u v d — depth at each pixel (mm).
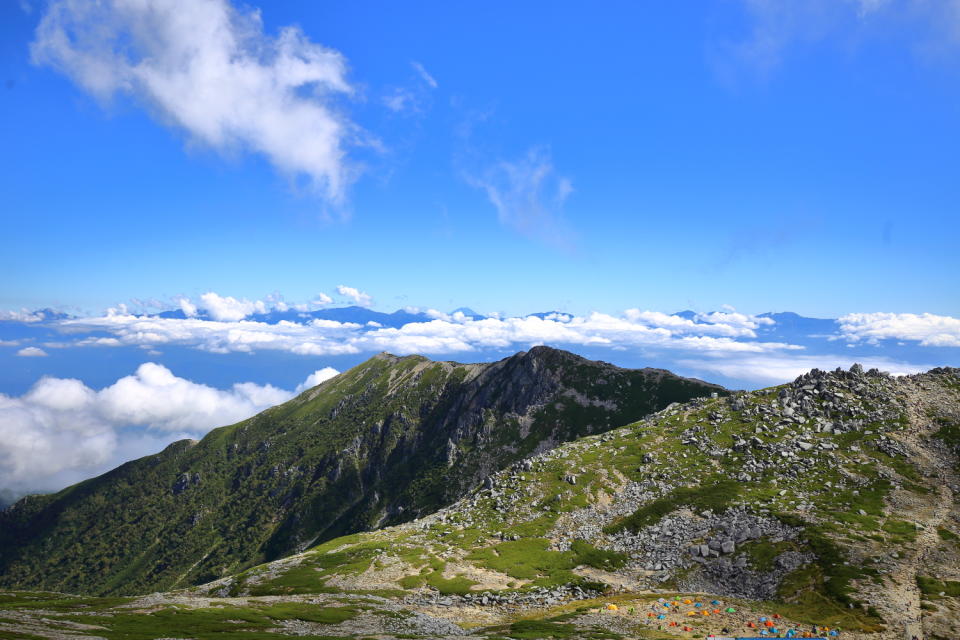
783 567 96875
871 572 89062
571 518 132750
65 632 63500
